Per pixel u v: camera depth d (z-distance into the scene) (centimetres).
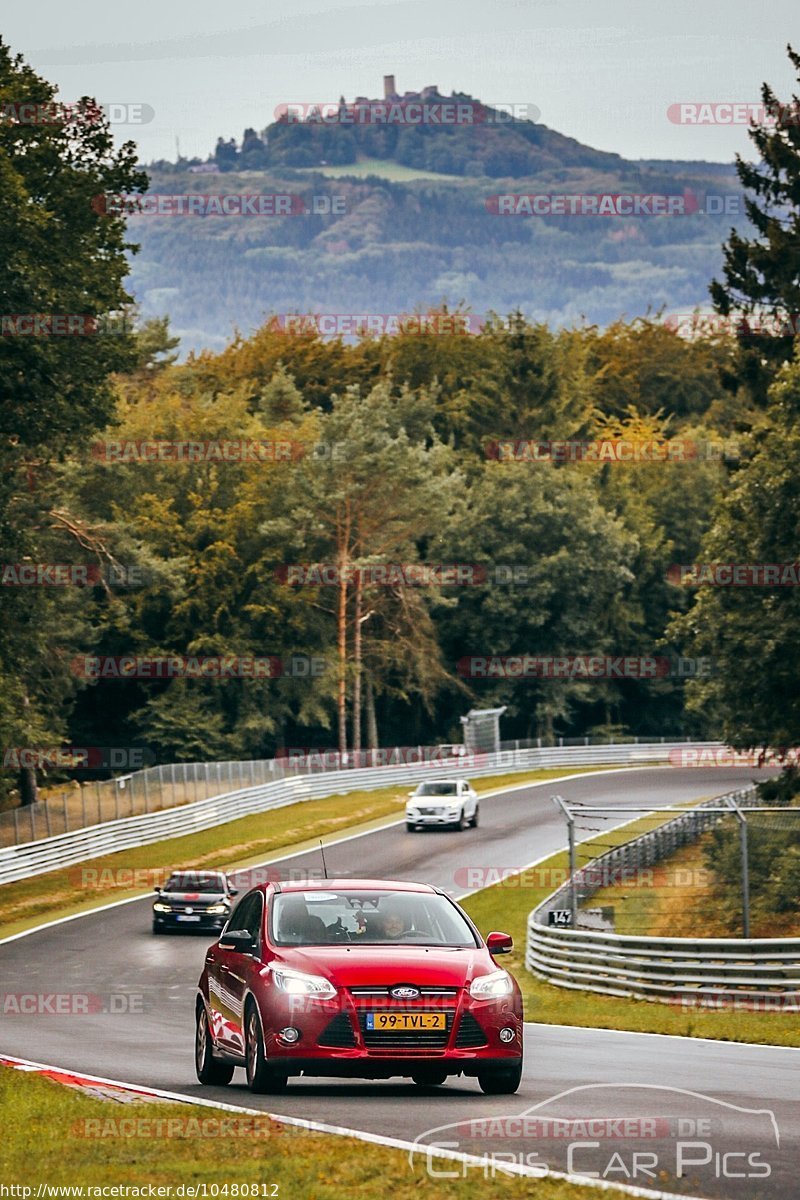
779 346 9794
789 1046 3541
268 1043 2477
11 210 7456
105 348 8244
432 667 17562
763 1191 1736
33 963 6725
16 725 9631
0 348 7562
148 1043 3875
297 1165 1853
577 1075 2880
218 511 16750
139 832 10894
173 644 16712
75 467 13288
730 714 8212
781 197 10044
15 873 9575
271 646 16950
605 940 5425
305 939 2642
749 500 7919
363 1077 2488
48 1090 2673
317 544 17150
